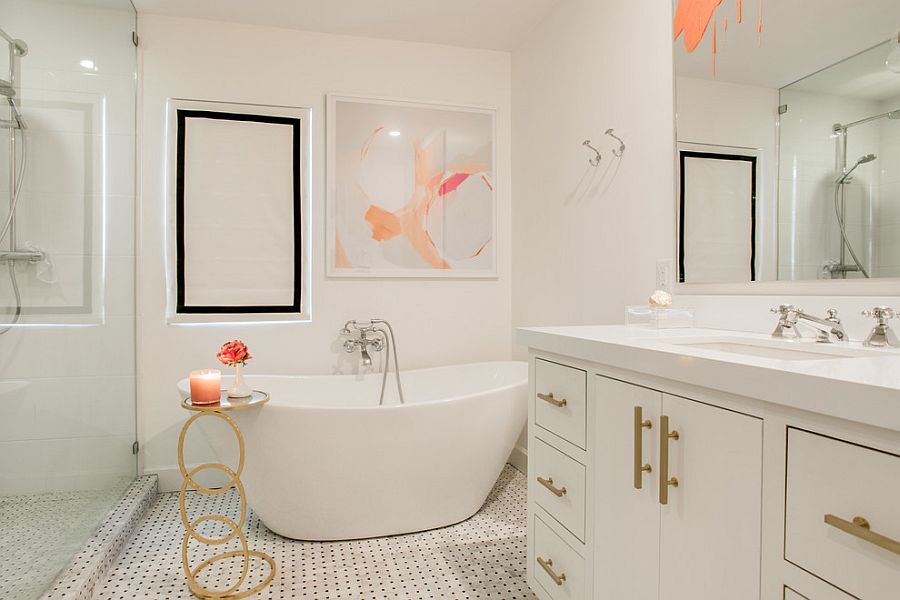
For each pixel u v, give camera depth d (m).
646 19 2.03
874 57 1.22
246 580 1.87
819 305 1.36
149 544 2.15
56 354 1.81
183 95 2.81
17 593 1.50
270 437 2.01
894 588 0.66
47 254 1.78
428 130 3.15
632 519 1.19
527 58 3.07
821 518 0.76
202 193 2.83
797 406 0.78
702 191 1.75
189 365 2.81
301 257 2.98
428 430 2.12
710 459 0.97
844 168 1.29
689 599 1.02
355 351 3.04
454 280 3.22
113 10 2.39
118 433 2.42
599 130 2.34
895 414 0.64
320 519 2.13
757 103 1.54
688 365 1.00
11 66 1.58
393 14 2.81
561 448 1.51
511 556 2.04
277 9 2.75
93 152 2.16
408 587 1.83
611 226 2.26
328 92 3.00
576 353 1.40
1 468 1.44
